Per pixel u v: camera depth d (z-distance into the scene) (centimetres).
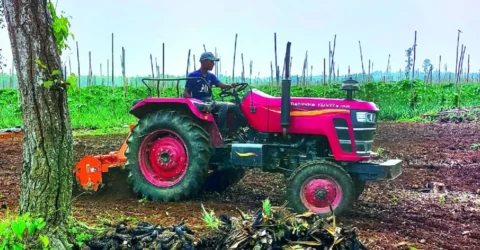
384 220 579
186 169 623
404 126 1631
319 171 562
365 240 490
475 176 858
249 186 746
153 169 642
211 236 399
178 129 621
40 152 374
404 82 2133
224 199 659
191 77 658
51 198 379
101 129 1652
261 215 395
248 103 627
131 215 553
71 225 400
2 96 2105
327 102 597
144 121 639
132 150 640
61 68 381
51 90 372
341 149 586
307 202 566
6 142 1238
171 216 552
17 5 364
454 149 1149
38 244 368
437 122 1759
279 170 621
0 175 807
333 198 561
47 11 372
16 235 341
